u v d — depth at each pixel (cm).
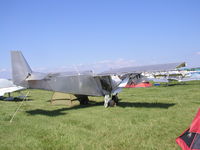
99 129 686
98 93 1255
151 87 2419
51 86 1080
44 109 1172
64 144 550
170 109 982
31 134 657
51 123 794
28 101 1612
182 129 652
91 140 576
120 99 1479
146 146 514
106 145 535
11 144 571
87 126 733
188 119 779
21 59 1136
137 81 1257
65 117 904
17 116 952
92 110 1066
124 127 695
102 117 871
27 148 538
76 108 1177
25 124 785
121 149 507
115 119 819
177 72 3250
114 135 616
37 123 798
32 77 1062
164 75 3114
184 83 2803
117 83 1279
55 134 641
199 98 1324
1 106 1334
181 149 489
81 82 1191
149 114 885
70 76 1155
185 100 1252
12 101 1684
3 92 1808
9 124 791
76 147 525
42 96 2061
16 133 669
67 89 1132
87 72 1269
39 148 529
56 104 1347
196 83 2708
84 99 1338
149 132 629
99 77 1252
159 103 1188
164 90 1958
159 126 690
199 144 454
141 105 1149
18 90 1864
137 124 732
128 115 885
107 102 1160
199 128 471
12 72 1098
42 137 626
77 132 657
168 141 548
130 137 589
